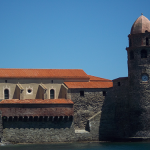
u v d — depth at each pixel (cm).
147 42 10794
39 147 9644
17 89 11069
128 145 10144
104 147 9819
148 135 10588
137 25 10875
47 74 11631
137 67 10781
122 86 11156
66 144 10256
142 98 10681
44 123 10400
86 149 9456
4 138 10025
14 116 10131
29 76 11325
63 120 10588
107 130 11062
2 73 11200
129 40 11069
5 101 10219
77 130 10931
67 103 10612
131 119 10781
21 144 10088
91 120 10975
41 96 11231
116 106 11275
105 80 12244
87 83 11512
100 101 11250
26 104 10262
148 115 10625
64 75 11744
